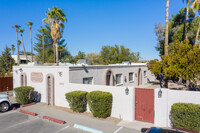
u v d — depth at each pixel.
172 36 30.28
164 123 8.02
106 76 17.08
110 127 8.14
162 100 8.07
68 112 11.03
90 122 8.95
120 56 42.69
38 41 51.75
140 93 8.99
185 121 6.86
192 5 21.80
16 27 45.69
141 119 8.98
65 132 7.76
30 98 13.58
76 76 12.70
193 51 10.44
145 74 27.97
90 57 45.19
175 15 31.59
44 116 9.93
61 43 50.69
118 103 9.55
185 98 7.61
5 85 22.58
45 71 13.80
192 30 28.27
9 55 40.28
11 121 9.48
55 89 13.02
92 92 9.98
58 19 22.45
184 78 10.77
